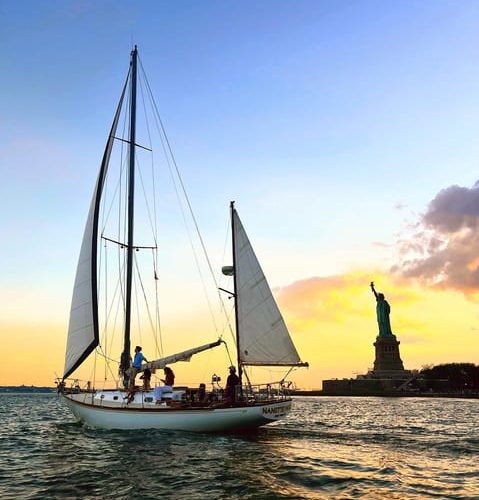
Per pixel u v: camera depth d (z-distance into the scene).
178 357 27.45
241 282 30.11
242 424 25.62
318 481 16.20
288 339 28.64
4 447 24.22
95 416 27.25
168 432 25.44
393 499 14.10
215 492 14.66
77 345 29.61
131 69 33.34
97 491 14.85
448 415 59.97
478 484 16.16
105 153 31.66
